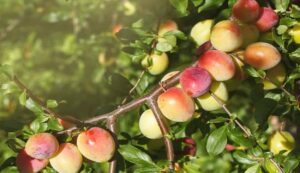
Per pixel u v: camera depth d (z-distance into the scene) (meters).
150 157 0.91
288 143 1.01
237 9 0.94
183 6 0.96
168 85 0.92
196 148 1.00
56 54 2.02
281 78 0.98
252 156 0.93
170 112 0.90
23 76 2.00
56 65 2.00
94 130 0.89
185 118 0.91
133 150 0.91
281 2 0.96
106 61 1.69
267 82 0.98
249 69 0.93
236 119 0.93
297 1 1.00
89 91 1.84
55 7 1.85
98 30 1.65
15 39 2.03
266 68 0.94
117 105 1.00
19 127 0.93
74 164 0.90
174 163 0.91
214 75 0.90
